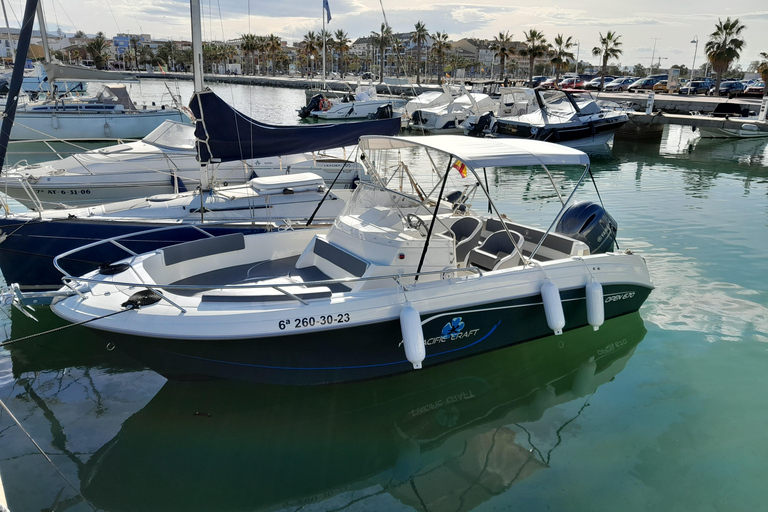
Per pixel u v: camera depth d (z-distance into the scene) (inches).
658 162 752.3
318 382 195.3
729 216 439.2
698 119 964.0
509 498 154.3
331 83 2143.2
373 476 165.5
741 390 205.8
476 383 215.0
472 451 175.6
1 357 232.1
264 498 156.0
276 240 244.2
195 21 288.0
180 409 196.9
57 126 781.3
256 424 188.9
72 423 188.4
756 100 1446.9
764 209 465.1
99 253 284.5
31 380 215.5
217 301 179.9
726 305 275.6
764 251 350.6
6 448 174.7
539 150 210.2
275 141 299.4
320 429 186.7
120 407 198.4
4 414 192.1
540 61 3563.0
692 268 321.7
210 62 3280.0
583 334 250.7
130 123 811.4
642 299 253.8
